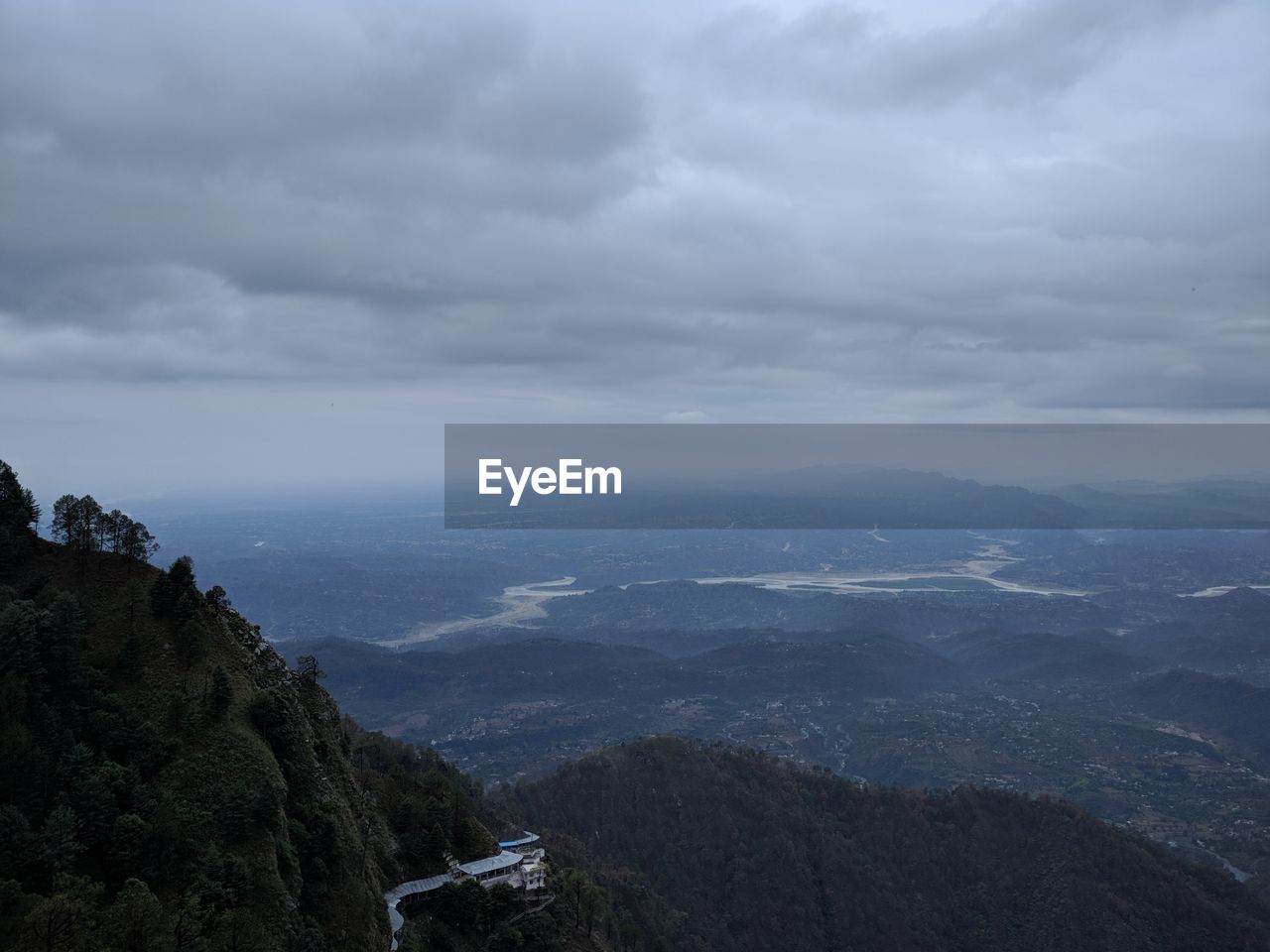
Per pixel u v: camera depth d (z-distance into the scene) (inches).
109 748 3567.9
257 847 3454.7
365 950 3678.6
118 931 2920.8
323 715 4955.7
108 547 4606.3
